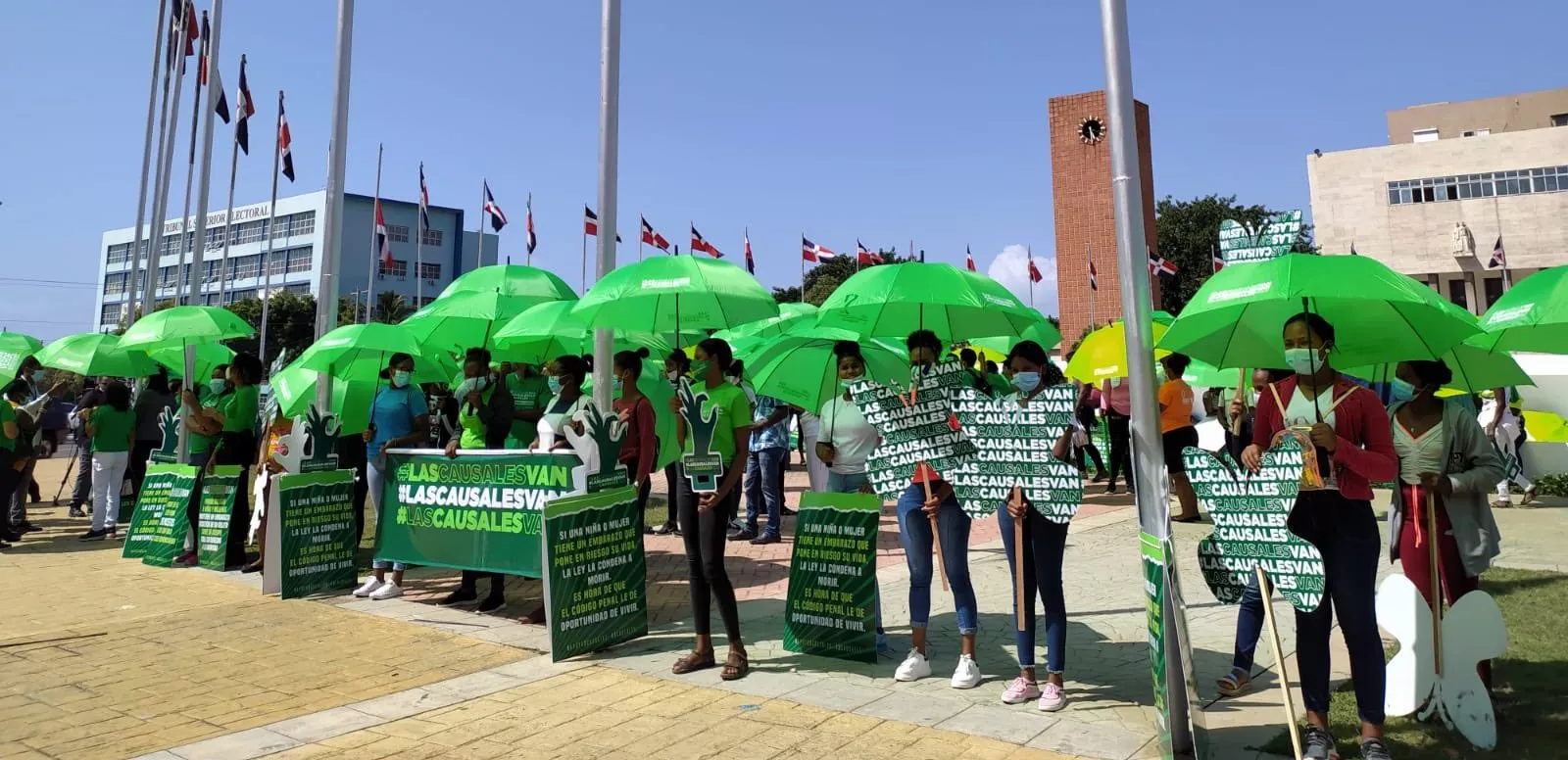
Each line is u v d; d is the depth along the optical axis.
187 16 17.81
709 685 5.03
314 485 7.70
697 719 4.47
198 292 14.23
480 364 8.55
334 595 7.55
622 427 6.33
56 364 10.64
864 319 6.00
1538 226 49.28
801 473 17.77
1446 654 4.16
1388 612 4.38
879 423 5.05
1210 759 3.88
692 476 5.20
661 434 7.11
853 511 5.55
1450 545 4.46
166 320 8.95
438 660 5.61
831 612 5.54
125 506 13.46
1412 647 4.26
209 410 9.41
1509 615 6.12
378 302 67.44
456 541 7.00
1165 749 3.73
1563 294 4.01
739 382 9.25
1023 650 4.65
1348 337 4.42
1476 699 4.03
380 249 32.50
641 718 4.50
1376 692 3.68
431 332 10.09
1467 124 61.72
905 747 4.03
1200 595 7.23
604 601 5.88
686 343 10.90
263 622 6.60
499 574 6.92
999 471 4.62
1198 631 6.14
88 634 6.22
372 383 9.07
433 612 6.92
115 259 88.81
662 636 6.20
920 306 6.20
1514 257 49.72
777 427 10.20
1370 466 3.61
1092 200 36.06
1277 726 4.30
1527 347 4.44
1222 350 4.77
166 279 75.31
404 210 76.81
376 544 7.46
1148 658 5.40
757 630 6.31
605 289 5.96
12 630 6.40
